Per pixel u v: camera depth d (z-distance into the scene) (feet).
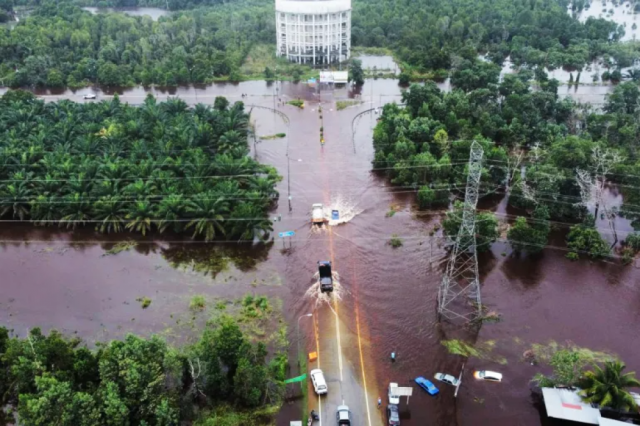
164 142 452.76
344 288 331.36
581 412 234.38
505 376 270.05
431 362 279.49
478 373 270.87
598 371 241.35
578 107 521.65
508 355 282.56
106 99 619.26
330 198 423.64
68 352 252.42
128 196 388.16
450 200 416.87
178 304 322.14
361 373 273.13
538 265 348.59
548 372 271.28
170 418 225.35
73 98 625.82
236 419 245.24
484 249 356.18
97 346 280.31
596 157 387.75
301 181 447.42
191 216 376.68
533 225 368.89
